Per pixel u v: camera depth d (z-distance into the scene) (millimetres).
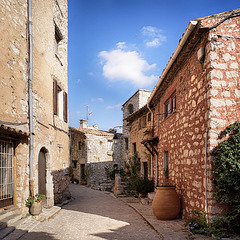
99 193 15133
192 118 5738
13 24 6234
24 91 6633
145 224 6344
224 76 4734
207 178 4613
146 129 12742
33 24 7414
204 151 4855
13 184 6160
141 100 16984
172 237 4770
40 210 6543
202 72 5172
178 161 6926
